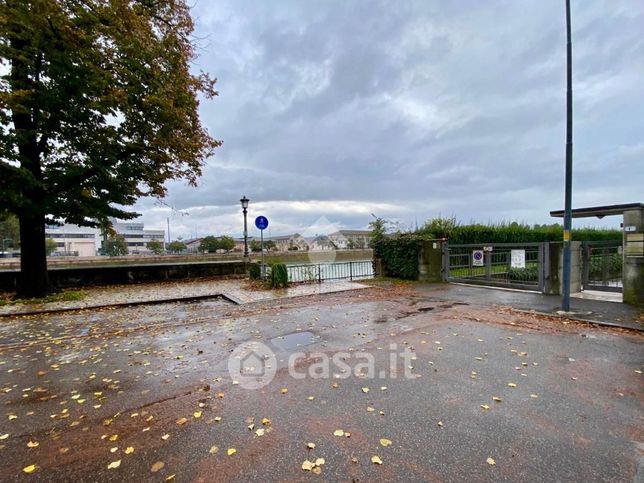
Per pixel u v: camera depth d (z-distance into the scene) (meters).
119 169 11.77
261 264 15.30
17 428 3.27
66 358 5.36
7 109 9.32
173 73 11.77
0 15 8.44
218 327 7.09
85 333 6.90
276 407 3.49
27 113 9.91
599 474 2.37
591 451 2.63
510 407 3.36
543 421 3.08
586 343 5.36
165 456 2.73
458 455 2.62
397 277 14.93
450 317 7.33
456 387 3.85
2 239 62.91
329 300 9.96
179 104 12.06
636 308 7.50
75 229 83.25
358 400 3.59
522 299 9.07
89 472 2.56
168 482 2.42
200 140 13.77
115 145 11.31
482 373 4.23
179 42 12.40
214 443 2.89
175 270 16.73
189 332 6.77
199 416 3.37
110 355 5.46
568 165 7.17
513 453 2.62
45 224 12.19
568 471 2.41
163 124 11.76
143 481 2.44
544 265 9.76
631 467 2.44
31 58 9.97
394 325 6.77
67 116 10.49
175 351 5.56
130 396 3.90
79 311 9.30
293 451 2.73
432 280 13.52
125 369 4.81
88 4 9.98
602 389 3.72
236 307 9.35
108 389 4.13
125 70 10.55
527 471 2.41
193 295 11.59
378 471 2.45
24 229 11.41
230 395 3.82
